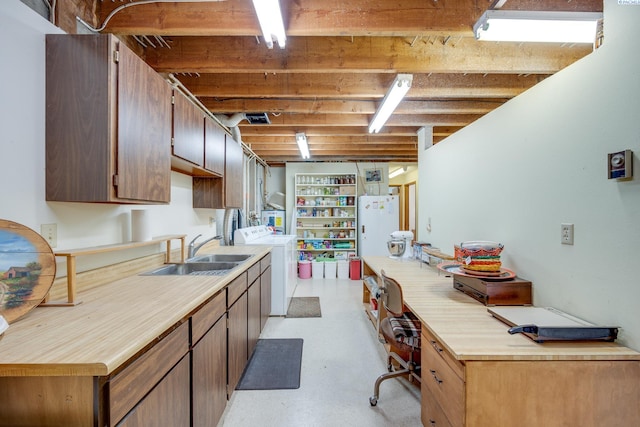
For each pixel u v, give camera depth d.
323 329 3.26
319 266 5.79
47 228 1.36
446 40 2.18
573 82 1.52
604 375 1.20
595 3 1.80
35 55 1.30
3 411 0.86
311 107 3.12
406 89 2.37
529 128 1.85
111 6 1.76
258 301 2.84
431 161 3.49
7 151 1.20
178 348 1.26
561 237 1.59
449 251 3.01
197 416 1.43
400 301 1.91
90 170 1.34
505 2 1.66
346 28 1.75
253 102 3.12
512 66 2.19
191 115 2.23
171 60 2.17
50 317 1.14
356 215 6.27
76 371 0.81
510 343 1.29
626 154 1.22
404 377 2.31
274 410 1.94
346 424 1.81
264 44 2.16
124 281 1.72
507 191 2.07
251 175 5.62
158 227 2.38
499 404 1.20
